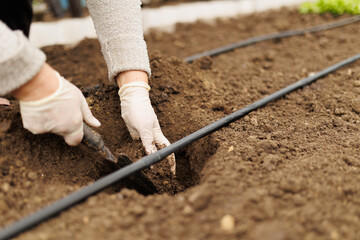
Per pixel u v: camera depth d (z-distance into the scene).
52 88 1.42
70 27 4.75
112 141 2.05
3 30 1.26
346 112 2.27
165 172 1.98
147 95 1.91
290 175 1.52
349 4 5.05
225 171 1.56
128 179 1.69
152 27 5.06
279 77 3.15
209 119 2.21
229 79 3.13
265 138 1.98
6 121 1.59
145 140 1.85
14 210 1.35
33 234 1.21
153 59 2.62
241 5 6.11
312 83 2.78
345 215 1.25
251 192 1.37
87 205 1.36
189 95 2.51
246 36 4.65
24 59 1.25
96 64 3.48
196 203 1.31
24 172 1.54
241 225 1.19
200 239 1.15
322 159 1.69
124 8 1.82
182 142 1.79
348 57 3.50
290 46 4.14
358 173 1.58
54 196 1.43
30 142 1.63
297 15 5.45
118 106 2.20
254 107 2.29
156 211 1.33
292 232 1.14
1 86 1.26
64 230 1.23
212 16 5.62
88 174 1.75
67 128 1.54
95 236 1.19
